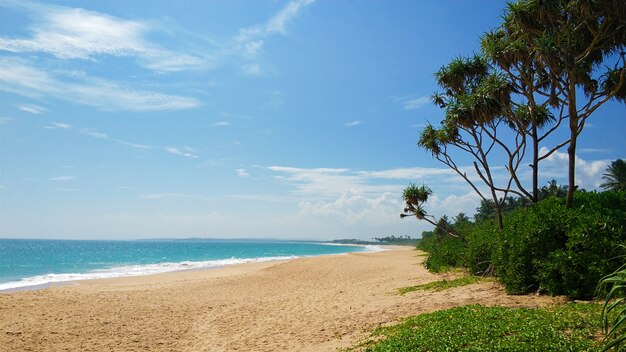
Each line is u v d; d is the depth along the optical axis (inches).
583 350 252.8
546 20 587.5
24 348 443.2
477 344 292.5
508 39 699.4
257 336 466.9
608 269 422.3
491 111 722.8
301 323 512.1
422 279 832.3
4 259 2630.4
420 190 1025.5
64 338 487.5
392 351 314.0
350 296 716.7
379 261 1667.1
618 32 577.0
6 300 726.5
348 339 401.4
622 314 173.9
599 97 668.1
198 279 1192.2
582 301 427.2
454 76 824.9
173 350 436.5
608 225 456.1
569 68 578.2
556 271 476.7
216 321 576.7
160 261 2559.1
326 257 2172.7
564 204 590.9
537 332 297.1
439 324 366.6
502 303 470.0
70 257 3041.3
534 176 733.3
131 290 923.4
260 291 896.9
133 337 493.7
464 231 1189.7
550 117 771.4
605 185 2129.7
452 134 855.1
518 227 565.6
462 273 831.1
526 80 687.1
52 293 842.8
